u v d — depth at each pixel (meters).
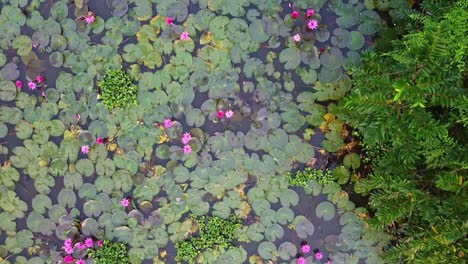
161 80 2.68
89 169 2.70
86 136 2.69
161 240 2.72
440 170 2.20
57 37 2.68
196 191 2.70
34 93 2.71
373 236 2.65
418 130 1.90
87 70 2.68
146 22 2.68
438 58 1.80
